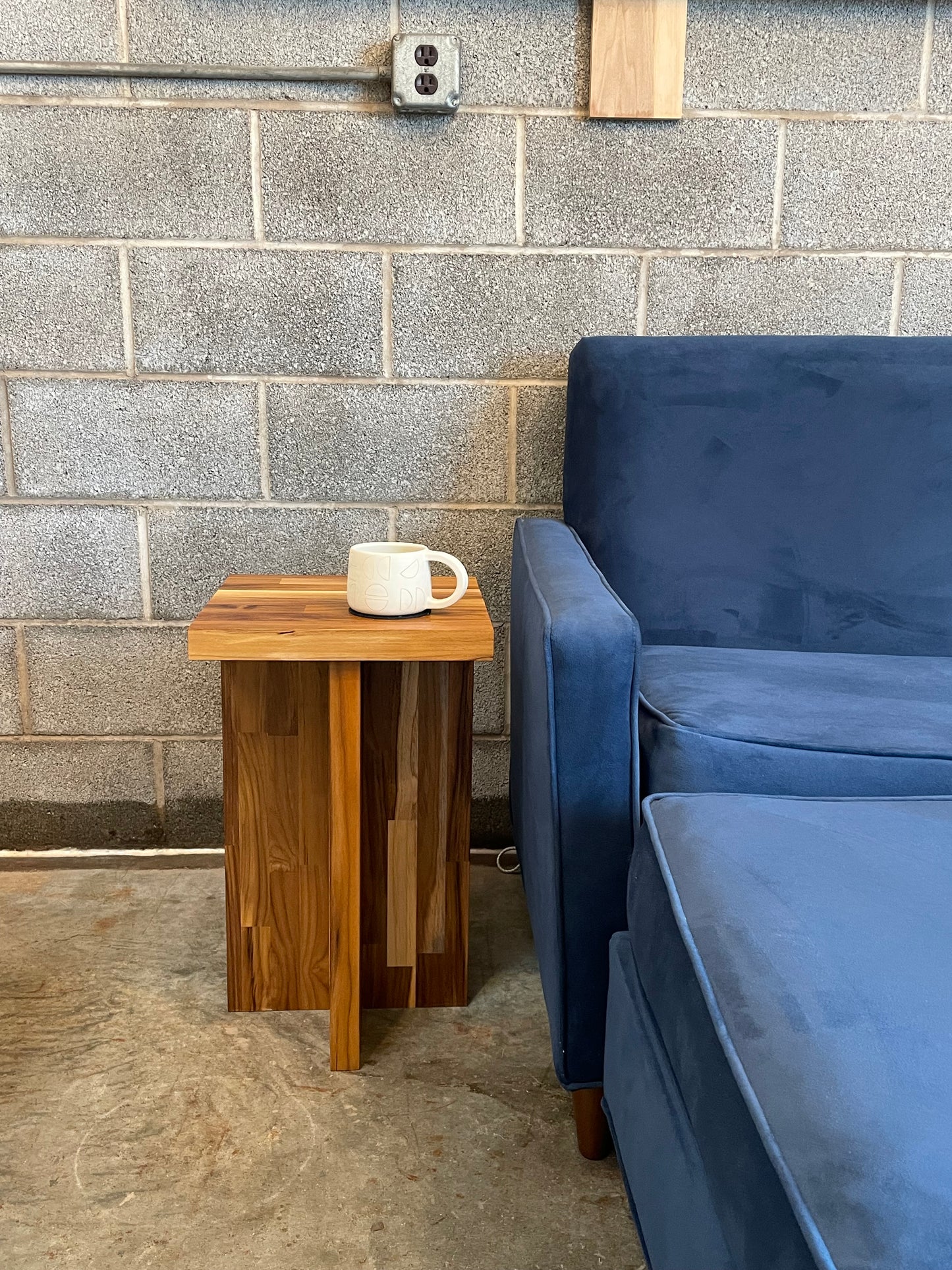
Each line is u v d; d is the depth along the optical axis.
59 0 1.65
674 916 0.80
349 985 1.25
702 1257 0.69
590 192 1.75
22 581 1.82
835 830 0.88
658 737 1.10
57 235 1.71
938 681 1.32
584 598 1.15
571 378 1.66
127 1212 1.04
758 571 1.56
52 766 1.88
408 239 1.74
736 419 1.56
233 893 1.37
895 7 1.71
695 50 1.71
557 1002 1.11
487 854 1.93
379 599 1.28
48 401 1.76
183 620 1.85
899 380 1.56
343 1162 1.12
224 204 1.71
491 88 1.70
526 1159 1.13
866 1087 0.56
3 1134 1.15
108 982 1.46
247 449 1.80
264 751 1.33
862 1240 0.48
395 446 1.81
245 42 1.67
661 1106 0.81
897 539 1.55
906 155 1.76
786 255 1.79
